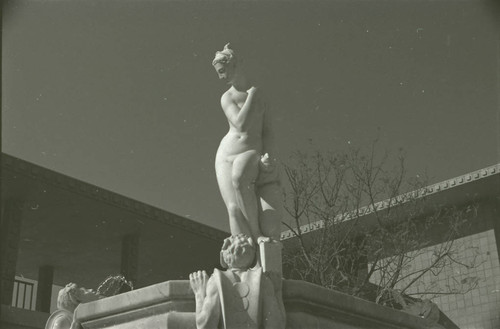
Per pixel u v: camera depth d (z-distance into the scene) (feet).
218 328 16.15
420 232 51.34
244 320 15.99
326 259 36.78
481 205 51.31
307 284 17.21
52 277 61.36
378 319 19.19
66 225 53.88
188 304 16.87
